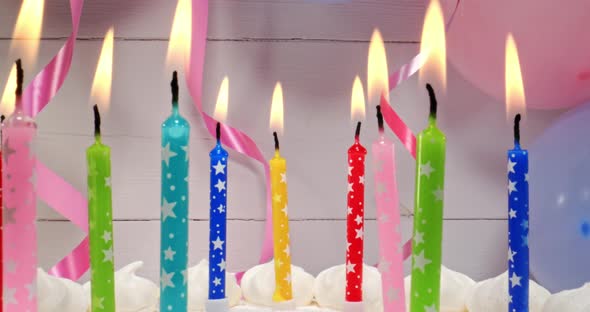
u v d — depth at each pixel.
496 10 0.37
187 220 0.28
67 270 0.39
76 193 0.39
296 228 0.41
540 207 0.38
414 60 0.40
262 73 0.41
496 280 0.35
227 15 0.41
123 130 0.41
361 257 0.33
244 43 0.41
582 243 0.37
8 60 0.41
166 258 0.28
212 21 0.41
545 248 0.38
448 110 0.42
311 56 0.42
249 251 0.41
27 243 0.27
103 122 0.41
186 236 0.28
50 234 0.40
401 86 0.42
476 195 0.42
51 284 0.34
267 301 0.37
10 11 0.41
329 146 0.41
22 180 0.27
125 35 0.41
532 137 0.42
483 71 0.39
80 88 0.41
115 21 0.41
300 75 0.42
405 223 0.41
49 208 0.41
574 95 0.38
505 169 0.42
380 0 0.42
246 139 0.40
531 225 0.38
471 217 0.42
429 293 0.27
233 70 0.41
